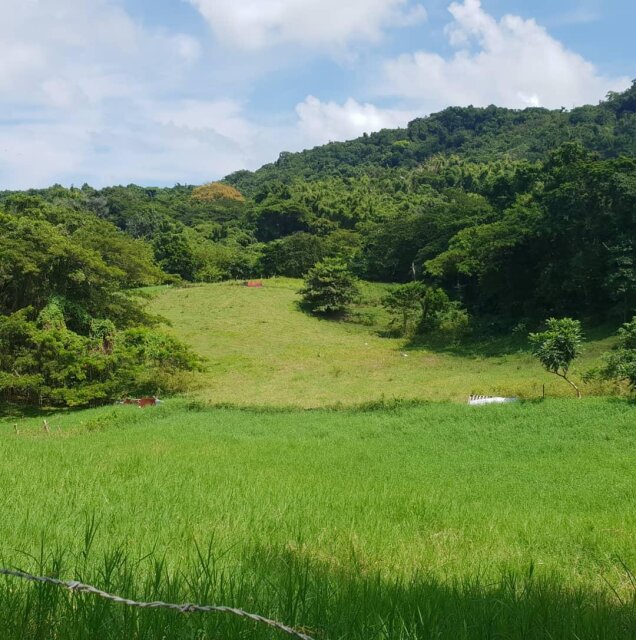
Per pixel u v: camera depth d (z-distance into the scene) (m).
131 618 2.85
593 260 43.91
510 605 3.88
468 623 3.53
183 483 9.45
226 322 56.66
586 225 45.47
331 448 17.58
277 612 3.29
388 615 3.30
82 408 29.31
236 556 5.01
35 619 2.94
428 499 9.92
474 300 59.47
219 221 113.75
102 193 113.56
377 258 75.69
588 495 11.50
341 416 23.83
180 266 78.88
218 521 6.69
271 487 9.84
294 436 20.42
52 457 12.09
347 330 57.56
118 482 9.05
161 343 33.81
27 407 29.45
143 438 18.86
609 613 3.93
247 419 23.98
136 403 29.00
